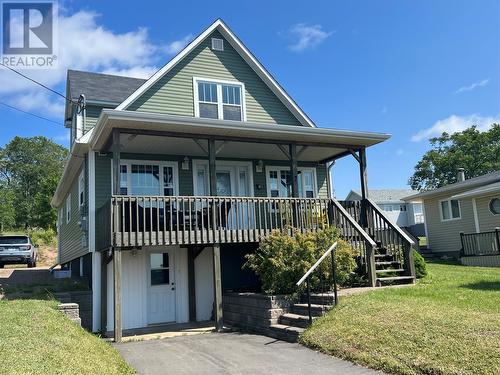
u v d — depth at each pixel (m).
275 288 10.05
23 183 66.31
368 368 5.97
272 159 15.37
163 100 13.77
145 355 7.83
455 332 6.12
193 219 13.24
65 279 14.23
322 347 7.10
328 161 15.92
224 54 14.98
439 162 52.25
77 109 14.77
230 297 11.59
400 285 10.51
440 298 8.30
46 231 33.88
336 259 9.95
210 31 14.70
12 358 5.17
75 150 13.00
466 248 19.69
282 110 15.52
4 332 6.47
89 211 12.33
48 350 5.82
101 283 11.81
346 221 12.00
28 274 17.69
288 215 12.25
